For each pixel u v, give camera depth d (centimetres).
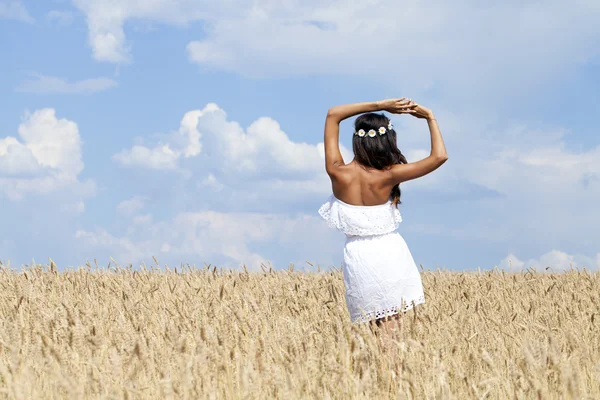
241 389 375
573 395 340
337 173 495
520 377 376
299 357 389
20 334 443
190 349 436
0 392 335
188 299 624
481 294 762
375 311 484
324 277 881
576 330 525
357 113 498
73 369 380
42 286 725
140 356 372
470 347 459
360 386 346
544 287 852
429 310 614
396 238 498
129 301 624
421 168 479
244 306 537
